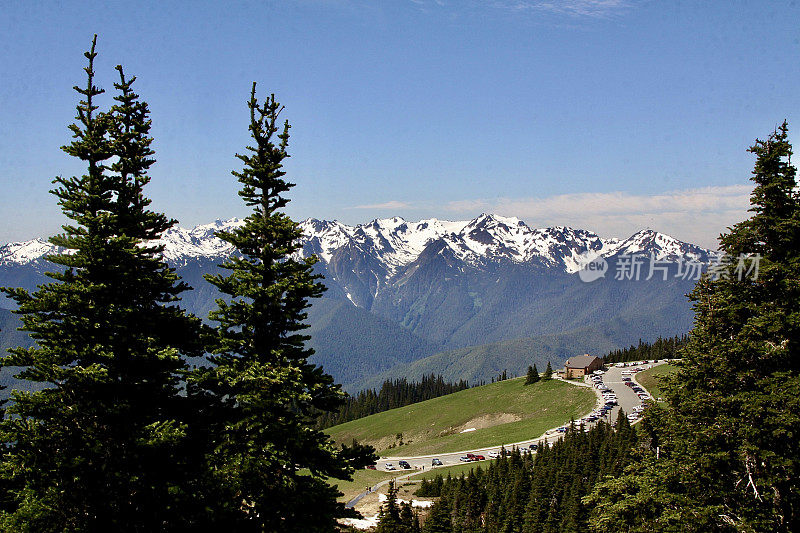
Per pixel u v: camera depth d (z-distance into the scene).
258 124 22.28
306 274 21.75
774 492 21.59
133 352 19.42
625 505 23.25
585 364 178.12
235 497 20.36
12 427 17.89
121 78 22.52
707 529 21.00
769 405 20.75
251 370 20.38
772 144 23.59
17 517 17.03
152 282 20.78
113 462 18.44
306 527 20.59
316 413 22.75
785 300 22.20
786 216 23.11
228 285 21.92
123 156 21.70
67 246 19.64
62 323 19.17
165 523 19.31
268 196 22.61
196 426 21.17
